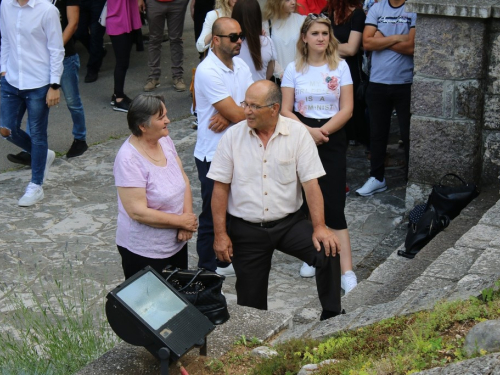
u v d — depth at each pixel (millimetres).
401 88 6910
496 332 3068
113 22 9547
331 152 5500
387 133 7113
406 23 6730
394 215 6812
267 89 4184
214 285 3641
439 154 6410
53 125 9367
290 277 5902
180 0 10125
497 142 6195
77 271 5961
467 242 5094
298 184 4477
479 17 5863
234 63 5422
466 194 6055
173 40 10367
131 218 4121
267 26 6762
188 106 10047
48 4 7039
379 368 3129
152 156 4105
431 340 3271
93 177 7898
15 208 7168
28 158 8117
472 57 6043
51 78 7094
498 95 6094
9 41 7121
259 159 4355
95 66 10820
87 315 4832
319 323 4043
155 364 3568
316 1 7633
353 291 5242
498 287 3658
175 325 3238
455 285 4094
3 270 5984
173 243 4215
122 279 5840
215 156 4438
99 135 9078
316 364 3373
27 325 4793
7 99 7312
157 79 10594
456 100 6203
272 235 4457
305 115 5551
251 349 3742
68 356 4430
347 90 5523
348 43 7188
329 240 4355
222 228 4512
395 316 3746
